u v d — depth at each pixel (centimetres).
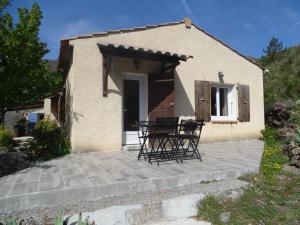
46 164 577
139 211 352
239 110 1073
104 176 450
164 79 838
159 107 843
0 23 625
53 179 437
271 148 785
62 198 374
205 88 980
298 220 347
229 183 461
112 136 769
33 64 643
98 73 762
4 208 347
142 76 870
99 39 772
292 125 1030
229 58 1064
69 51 778
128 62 816
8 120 1619
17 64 596
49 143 733
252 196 416
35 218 334
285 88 1702
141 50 732
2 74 603
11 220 314
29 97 687
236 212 372
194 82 960
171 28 918
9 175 477
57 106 1259
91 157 659
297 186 455
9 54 585
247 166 534
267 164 572
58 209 357
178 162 580
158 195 404
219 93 1070
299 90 1636
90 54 755
